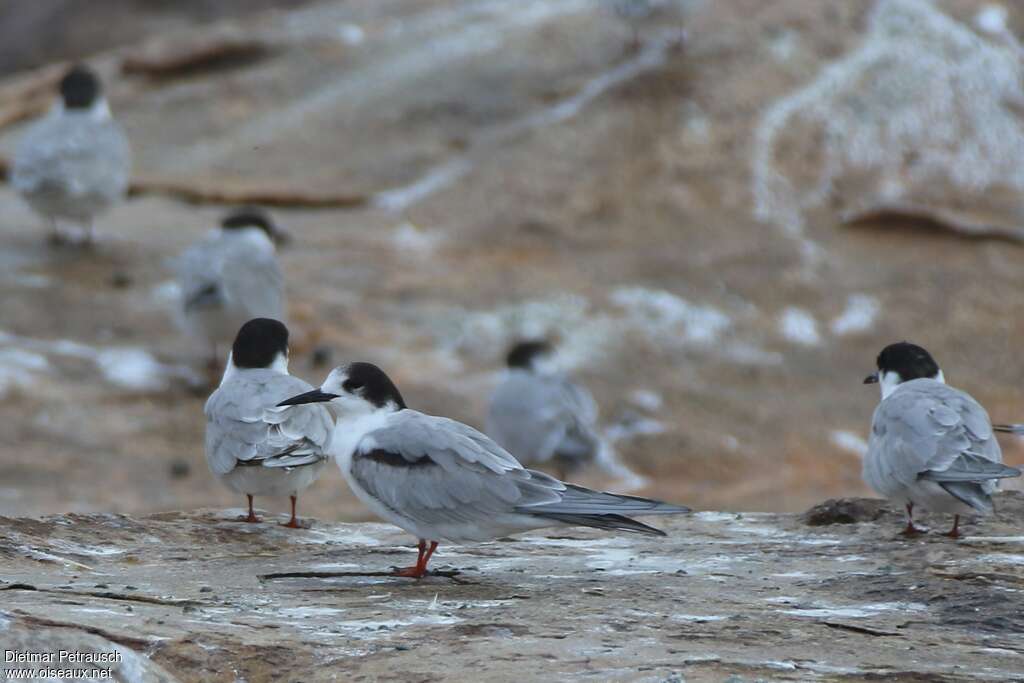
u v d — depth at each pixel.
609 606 7.05
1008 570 7.71
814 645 6.41
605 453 17.58
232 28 30.83
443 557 8.38
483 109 26.67
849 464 17.70
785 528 9.27
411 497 7.57
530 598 7.23
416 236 23.38
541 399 14.42
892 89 26.19
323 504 15.30
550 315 20.67
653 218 23.56
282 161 26.23
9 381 17.53
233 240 17.31
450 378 18.78
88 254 21.48
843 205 24.17
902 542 8.53
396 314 20.47
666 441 17.94
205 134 27.47
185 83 29.44
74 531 8.56
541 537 9.08
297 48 29.78
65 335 19.00
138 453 16.27
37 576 7.45
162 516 9.44
